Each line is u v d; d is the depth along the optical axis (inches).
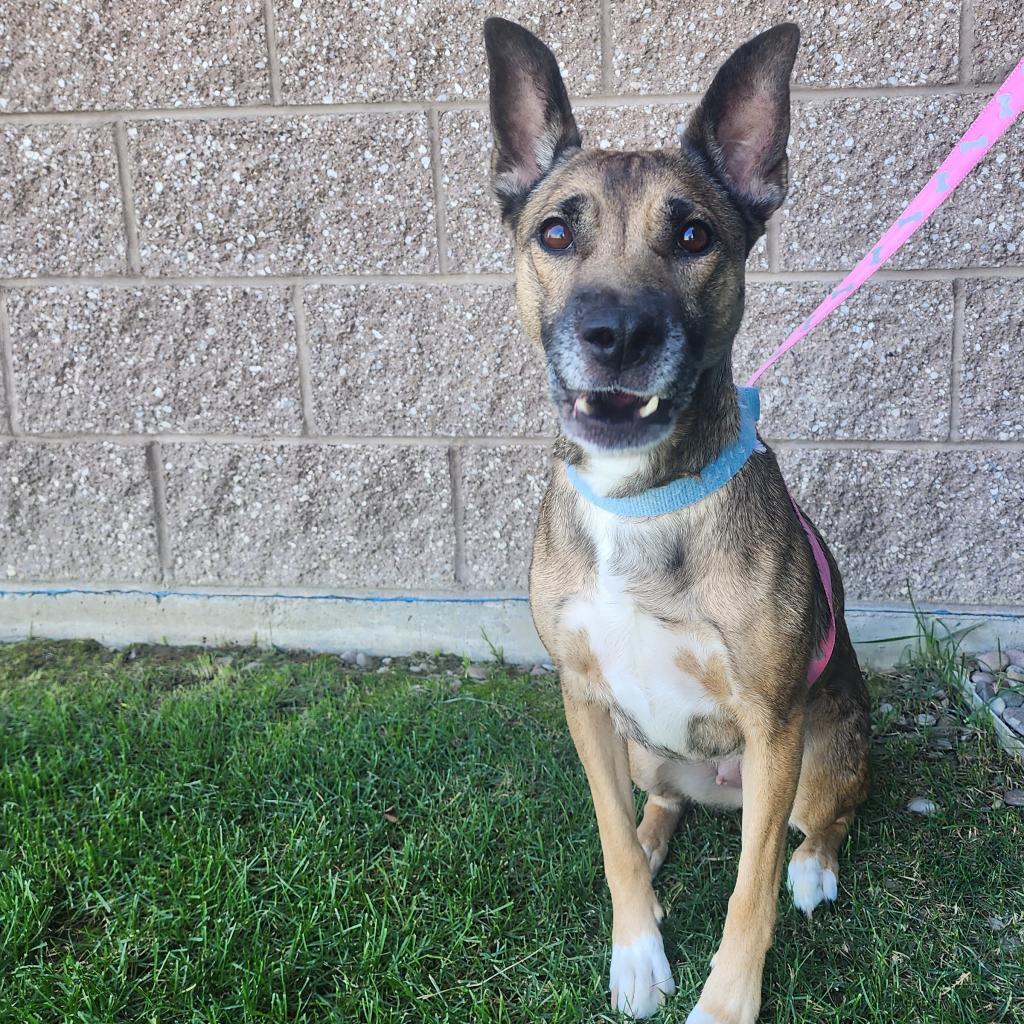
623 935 35.6
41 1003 34.2
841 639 40.7
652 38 50.5
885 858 40.1
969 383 51.8
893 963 35.5
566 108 39.2
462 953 36.4
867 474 53.4
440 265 53.8
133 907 37.4
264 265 54.9
